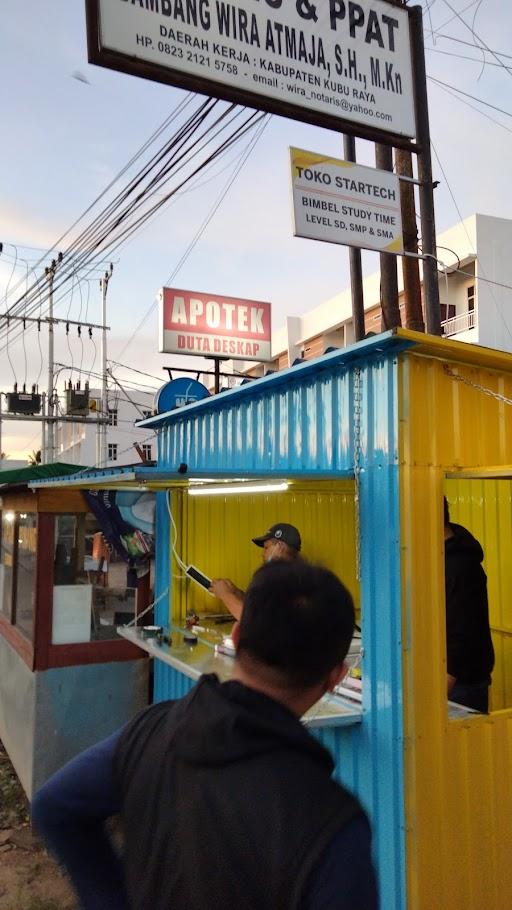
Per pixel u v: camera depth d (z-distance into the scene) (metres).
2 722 5.73
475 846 2.89
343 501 5.38
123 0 3.41
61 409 19.89
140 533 4.91
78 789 1.21
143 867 1.07
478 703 3.41
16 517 5.60
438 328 5.91
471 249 19.62
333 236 4.82
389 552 2.89
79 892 1.22
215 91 3.70
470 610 3.40
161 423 5.43
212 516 4.93
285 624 1.08
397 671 2.81
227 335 13.16
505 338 19.44
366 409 3.08
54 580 4.70
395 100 4.42
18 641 5.17
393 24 4.46
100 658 4.77
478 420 3.15
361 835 0.95
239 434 4.24
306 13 4.07
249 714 1.04
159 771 1.10
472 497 4.84
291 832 0.94
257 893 0.94
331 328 28.17
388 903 2.79
